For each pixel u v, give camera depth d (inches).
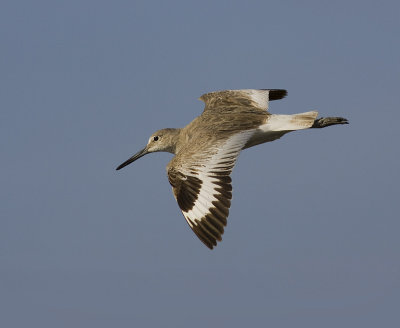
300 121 605.9
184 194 546.6
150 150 737.6
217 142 576.1
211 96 721.6
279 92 741.3
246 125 609.0
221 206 531.5
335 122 692.7
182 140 697.6
